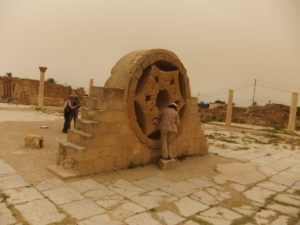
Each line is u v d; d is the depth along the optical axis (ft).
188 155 31.63
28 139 31.12
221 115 110.93
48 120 57.41
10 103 113.29
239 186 23.30
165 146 26.61
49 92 129.39
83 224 14.85
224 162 31.04
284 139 57.36
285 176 27.27
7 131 40.27
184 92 30.48
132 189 20.53
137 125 25.58
